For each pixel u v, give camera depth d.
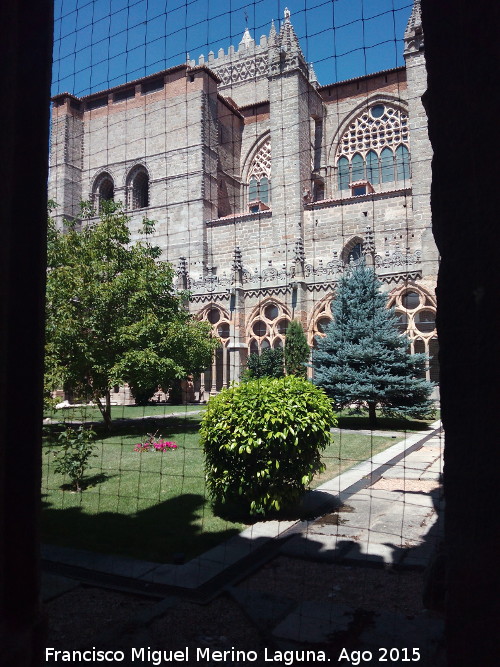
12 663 1.66
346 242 31.86
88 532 6.54
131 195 38.78
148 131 38.03
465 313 1.74
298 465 6.98
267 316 29.00
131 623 4.10
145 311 17.05
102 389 17.28
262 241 34.00
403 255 25.31
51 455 12.25
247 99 48.56
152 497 8.30
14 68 1.69
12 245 1.80
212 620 4.18
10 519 1.76
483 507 1.66
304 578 5.01
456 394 1.75
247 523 6.93
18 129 1.83
